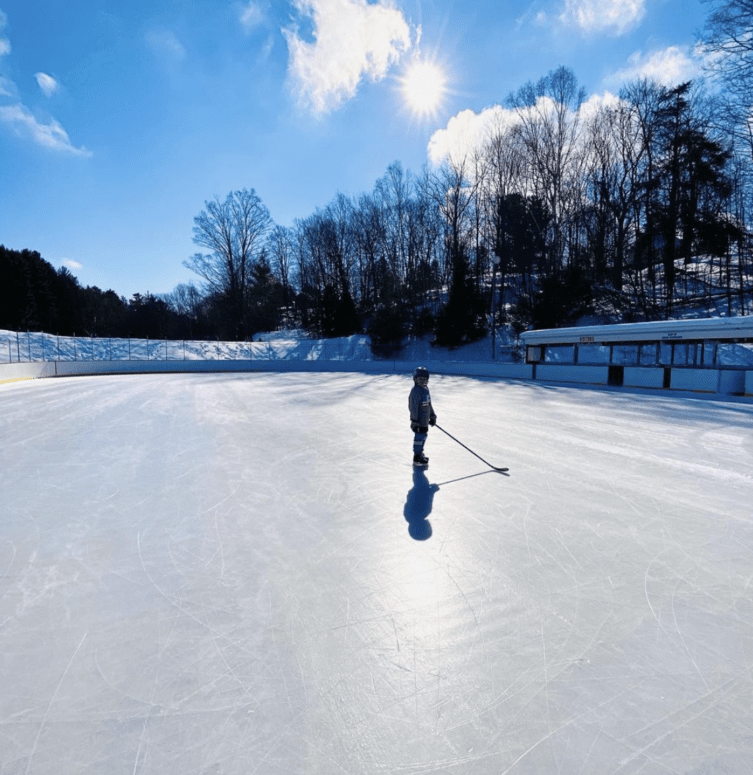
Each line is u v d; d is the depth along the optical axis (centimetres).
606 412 1137
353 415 1081
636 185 3781
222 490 514
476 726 192
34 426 930
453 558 346
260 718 197
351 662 232
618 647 242
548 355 2598
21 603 287
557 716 197
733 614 273
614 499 480
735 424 955
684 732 188
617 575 320
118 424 955
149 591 301
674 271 3531
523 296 3875
